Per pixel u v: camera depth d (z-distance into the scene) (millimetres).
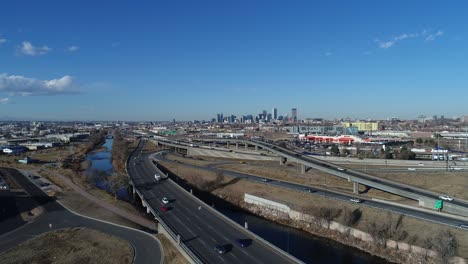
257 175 187000
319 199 129250
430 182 149625
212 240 86188
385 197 131875
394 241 93062
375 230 98000
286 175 180250
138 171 197500
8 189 155125
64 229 102625
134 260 80438
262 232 111875
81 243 91562
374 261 90375
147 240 93062
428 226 96250
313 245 100812
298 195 137000
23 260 82062
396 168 182125
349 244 100250
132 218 113688
